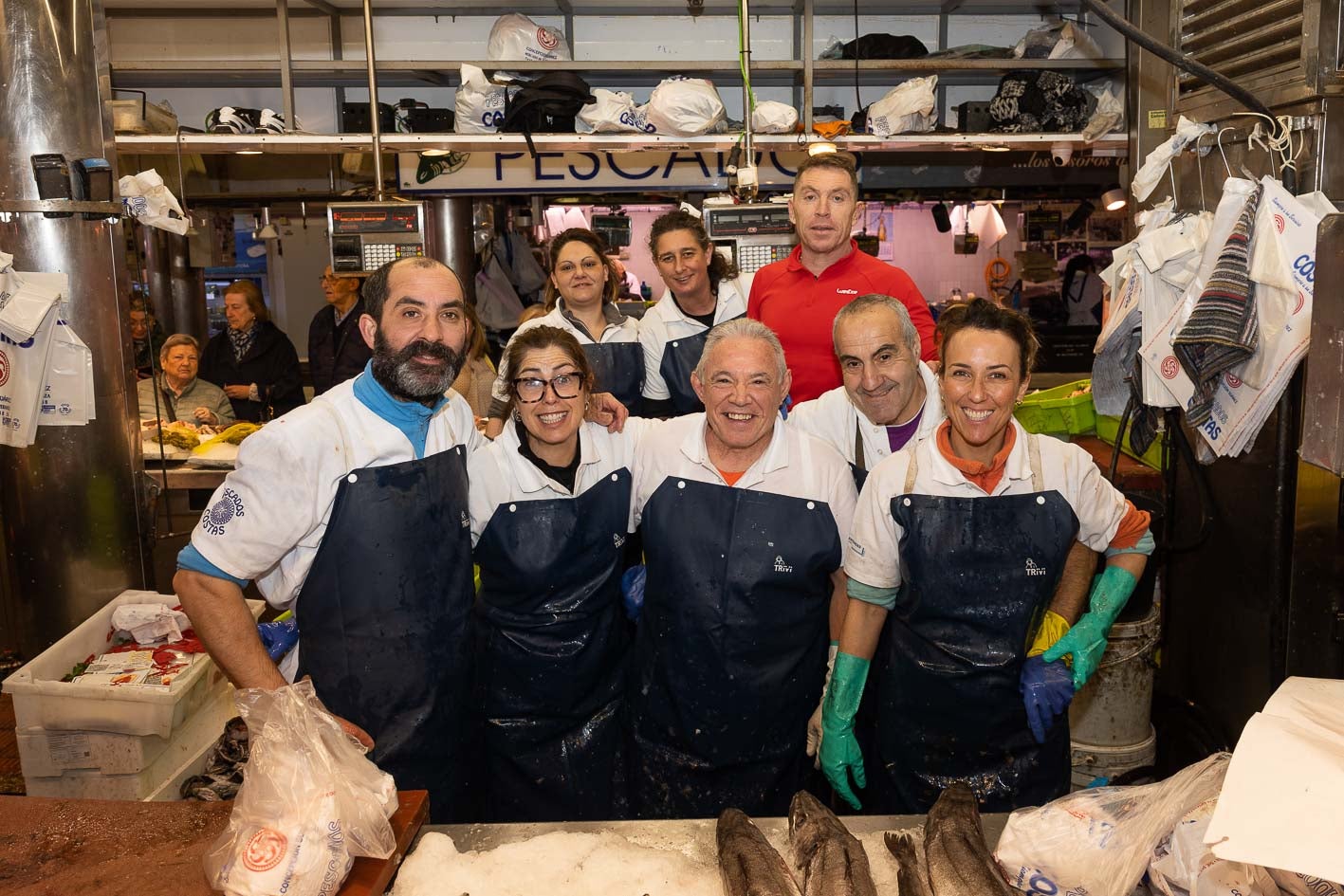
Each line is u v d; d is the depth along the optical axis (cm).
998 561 196
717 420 204
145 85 553
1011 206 688
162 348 492
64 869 136
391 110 484
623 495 221
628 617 243
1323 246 126
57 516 314
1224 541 299
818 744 229
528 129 459
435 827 154
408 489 191
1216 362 247
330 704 194
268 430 182
